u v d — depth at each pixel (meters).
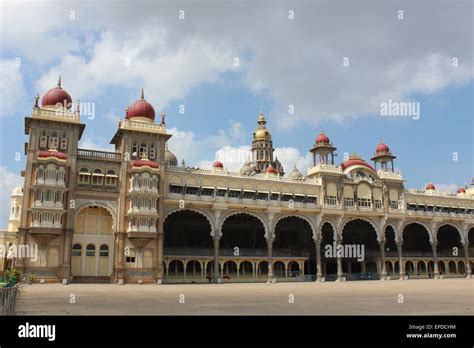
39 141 43.94
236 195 53.75
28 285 38.25
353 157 66.62
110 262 45.56
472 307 16.67
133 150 48.34
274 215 55.12
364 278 60.50
